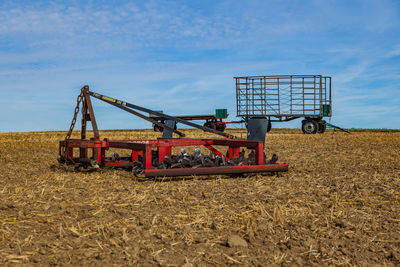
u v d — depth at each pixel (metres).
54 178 6.06
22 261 2.64
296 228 3.45
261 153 6.55
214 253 2.84
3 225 3.42
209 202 4.35
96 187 5.29
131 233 3.25
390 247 3.02
